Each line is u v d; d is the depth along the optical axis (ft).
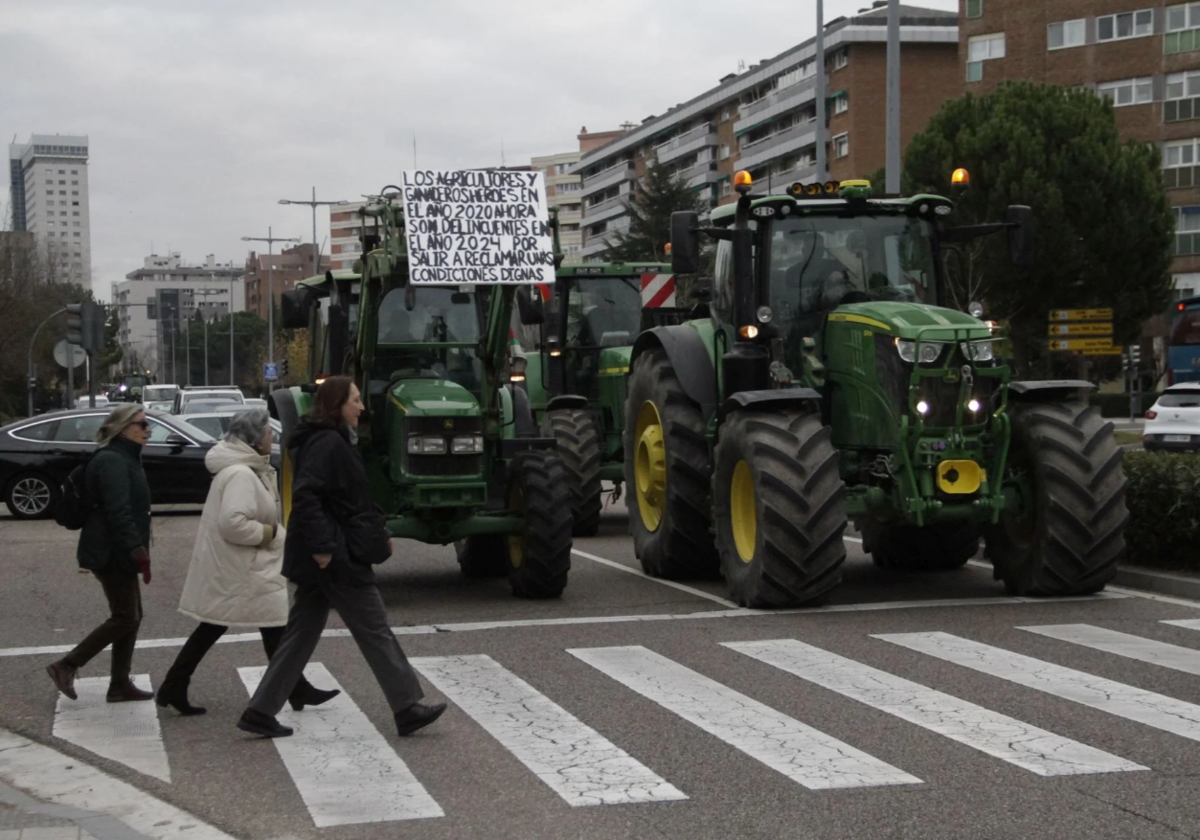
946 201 37.55
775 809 18.16
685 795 18.89
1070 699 24.20
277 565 24.53
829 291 36.94
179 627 34.06
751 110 271.69
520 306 38.78
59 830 17.69
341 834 17.60
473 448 36.65
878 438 34.17
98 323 79.92
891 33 60.08
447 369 39.29
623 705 24.43
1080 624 31.60
